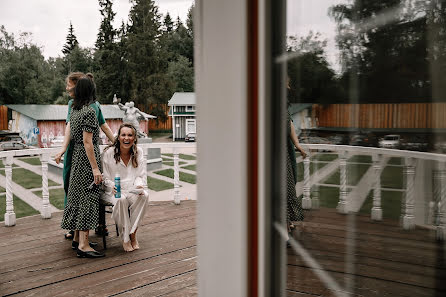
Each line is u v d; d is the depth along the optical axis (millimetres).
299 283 840
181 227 4145
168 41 52469
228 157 901
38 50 45781
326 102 759
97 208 3215
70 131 3178
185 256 3270
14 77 43875
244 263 916
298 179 822
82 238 3230
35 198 9680
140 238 3773
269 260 888
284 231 855
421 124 652
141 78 43312
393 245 691
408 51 659
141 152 3527
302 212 823
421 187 658
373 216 709
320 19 764
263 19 817
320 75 766
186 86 50781
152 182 11609
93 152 3096
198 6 909
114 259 3195
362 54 706
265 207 873
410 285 682
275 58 825
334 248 773
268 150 851
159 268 3002
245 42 844
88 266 3037
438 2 633
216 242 943
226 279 940
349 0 722
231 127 886
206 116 917
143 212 3443
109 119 30500
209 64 896
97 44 49812
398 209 681
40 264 3078
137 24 44375
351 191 736
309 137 790
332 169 760
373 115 697
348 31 723
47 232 3969
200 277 977
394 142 677
